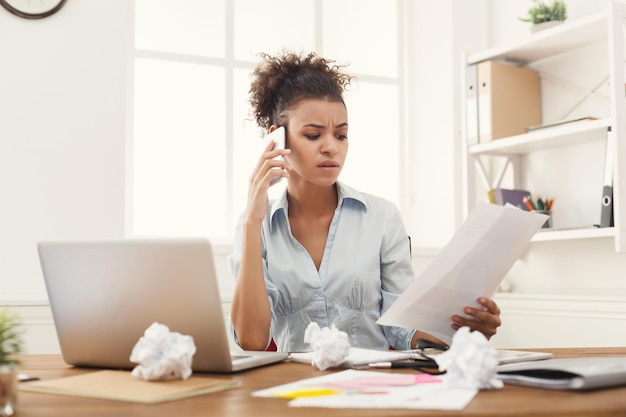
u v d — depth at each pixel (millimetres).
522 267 3098
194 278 1087
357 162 3461
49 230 2605
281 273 1782
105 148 2691
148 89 3012
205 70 3115
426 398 854
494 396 885
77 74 2666
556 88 2965
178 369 1036
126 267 1135
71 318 1220
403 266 1862
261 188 1613
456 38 3348
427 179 3459
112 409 838
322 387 945
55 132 2629
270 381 1057
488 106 2916
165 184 3025
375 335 1813
